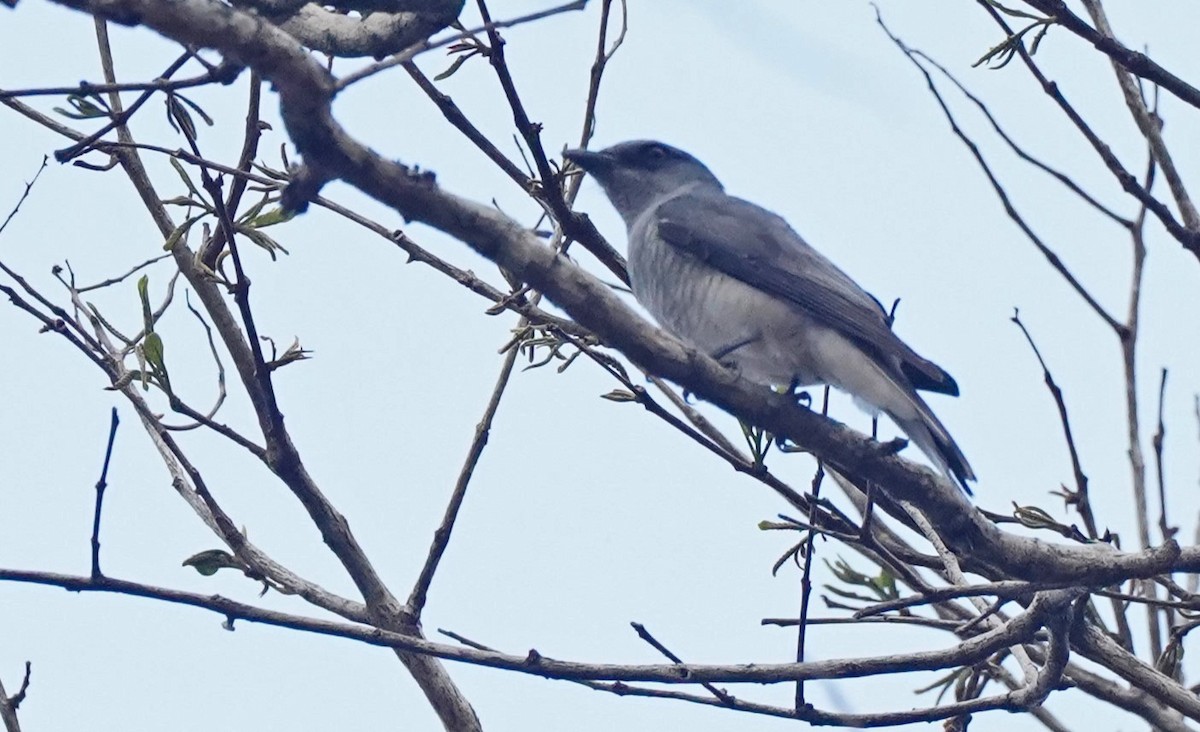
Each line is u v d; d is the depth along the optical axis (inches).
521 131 416.8
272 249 394.0
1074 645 399.9
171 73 339.9
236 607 352.5
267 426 415.5
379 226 421.4
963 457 435.2
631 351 358.6
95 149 374.3
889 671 372.2
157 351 389.1
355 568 421.7
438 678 421.7
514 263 329.1
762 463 399.2
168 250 390.9
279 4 315.3
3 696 363.6
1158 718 442.6
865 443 381.7
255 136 391.2
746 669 366.6
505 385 437.4
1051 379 439.8
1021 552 380.5
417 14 335.3
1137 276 485.7
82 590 347.9
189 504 429.4
